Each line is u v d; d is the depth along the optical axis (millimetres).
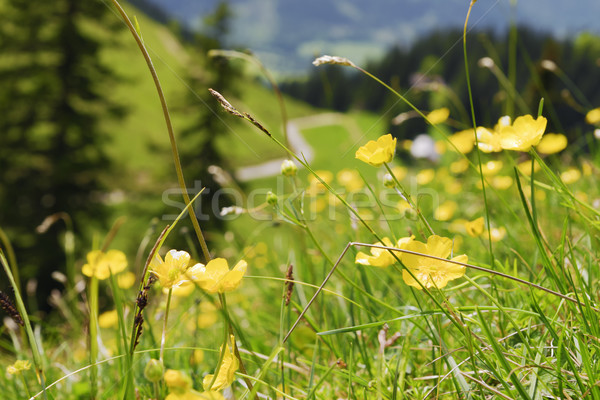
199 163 19797
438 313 1099
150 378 801
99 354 1846
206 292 920
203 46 19875
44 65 19375
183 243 10594
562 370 1091
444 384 1285
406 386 1370
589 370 997
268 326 2227
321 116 65125
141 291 973
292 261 2229
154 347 1691
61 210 18328
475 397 1139
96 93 20156
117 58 47906
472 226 1703
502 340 1263
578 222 2146
